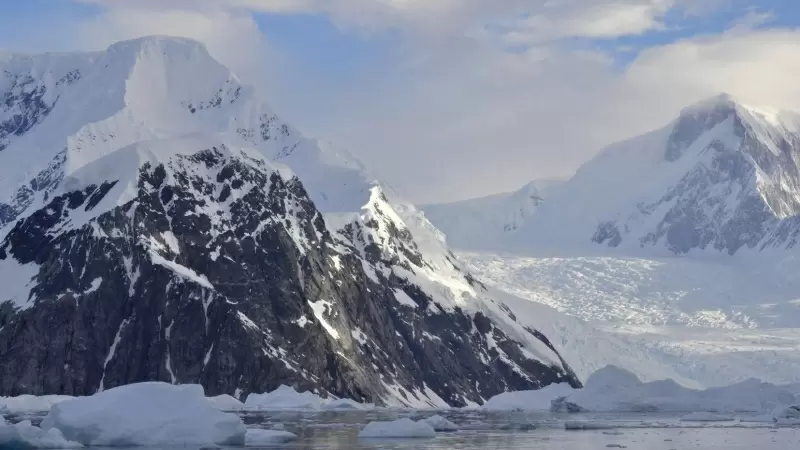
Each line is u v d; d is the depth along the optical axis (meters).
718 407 198.88
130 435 114.56
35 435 112.19
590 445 125.38
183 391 119.56
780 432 146.38
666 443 128.50
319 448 118.38
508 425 155.62
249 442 122.81
